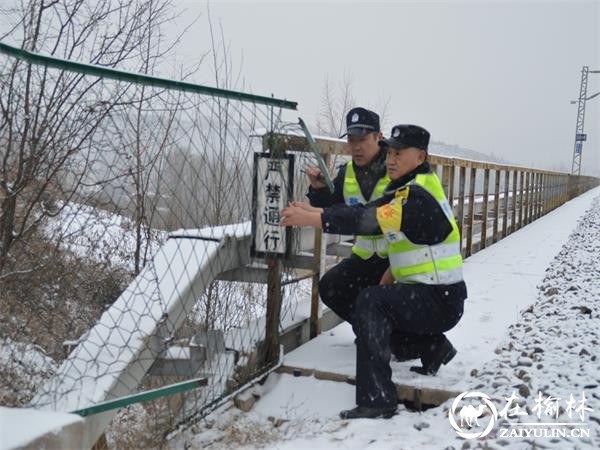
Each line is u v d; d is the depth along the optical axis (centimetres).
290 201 499
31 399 377
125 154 515
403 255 476
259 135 499
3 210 555
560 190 2939
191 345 471
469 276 931
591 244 1348
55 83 552
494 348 577
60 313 576
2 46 318
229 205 517
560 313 686
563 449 376
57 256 581
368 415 451
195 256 471
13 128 509
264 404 494
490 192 1516
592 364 513
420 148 471
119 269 600
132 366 391
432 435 416
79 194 543
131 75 378
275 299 525
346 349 570
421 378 498
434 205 462
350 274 547
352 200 528
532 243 1366
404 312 466
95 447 408
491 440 393
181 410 459
